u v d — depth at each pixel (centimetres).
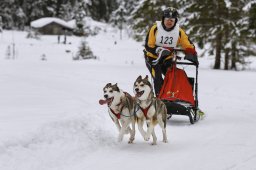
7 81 1639
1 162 521
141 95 640
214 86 1636
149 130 654
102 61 3922
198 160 585
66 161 566
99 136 695
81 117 766
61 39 5928
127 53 4734
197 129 818
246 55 2769
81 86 1552
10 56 4262
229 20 2638
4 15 6359
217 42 2772
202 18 2680
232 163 566
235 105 1162
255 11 2502
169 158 598
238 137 738
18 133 619
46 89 1397
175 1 2891
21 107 943
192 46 873
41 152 576
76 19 6669
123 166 555
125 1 7388
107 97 640
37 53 4612
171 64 883
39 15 6938
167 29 855
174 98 852
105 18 8244
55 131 660
